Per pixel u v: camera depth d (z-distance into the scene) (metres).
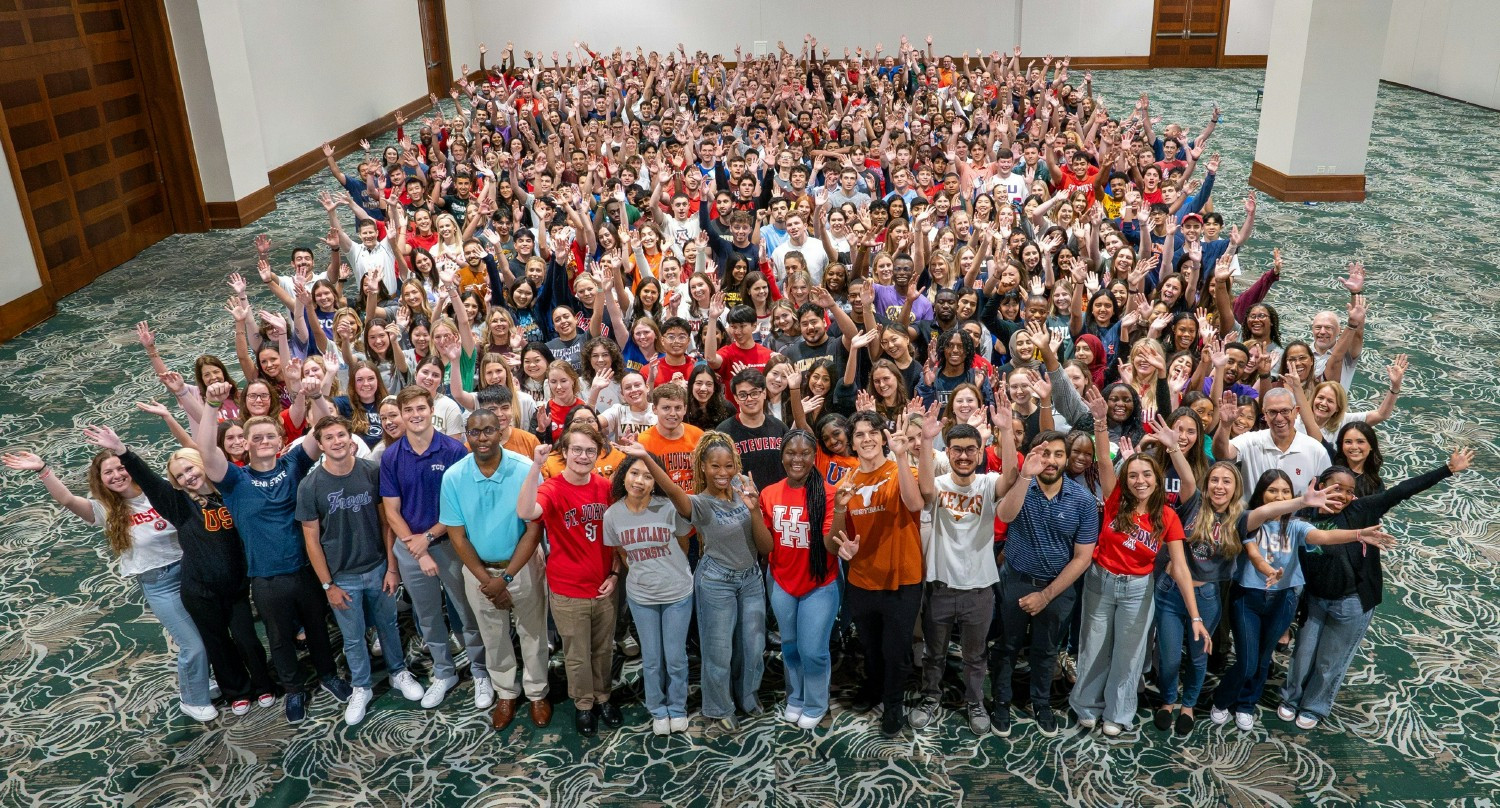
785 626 4.78
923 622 4.91
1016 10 29.42
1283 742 4.77
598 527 4.62
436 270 8.64
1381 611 5.75
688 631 5.38
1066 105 17.52
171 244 13.97
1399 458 7.43
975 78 18.94
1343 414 5.65
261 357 6.61
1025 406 5.55
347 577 4.90
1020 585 4.69
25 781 4.71
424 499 4.83
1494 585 5.95
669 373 6.22
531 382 6.36
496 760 4.78
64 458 7.82
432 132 14.73
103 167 12.80
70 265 12.01
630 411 5.75
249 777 4.71
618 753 4.81
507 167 12.15
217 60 14.10
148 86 13.73
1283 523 4.60
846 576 4.87
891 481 4.55
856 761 4.72
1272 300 10.83
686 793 4.56
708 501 4.61
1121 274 8.16
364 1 21.12
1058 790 4.52
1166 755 4.70
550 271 7.48
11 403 8.82
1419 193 15.41
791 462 4.54
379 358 6.65
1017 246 8.38
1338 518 4.63
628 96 17.34
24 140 11.24
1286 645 5.44
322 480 4.75
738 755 4.78
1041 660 4.79
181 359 9.78
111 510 4.78
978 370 6.18
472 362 6.59
